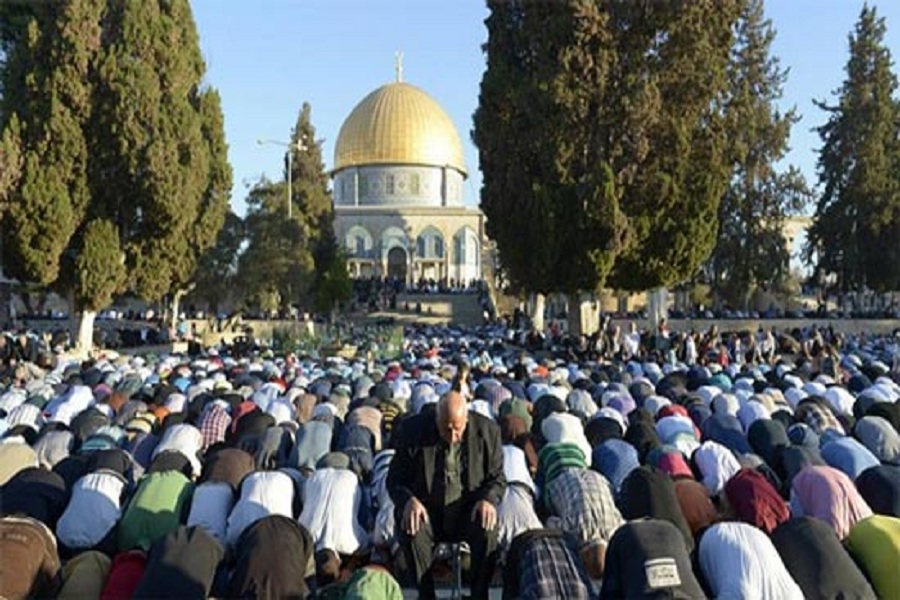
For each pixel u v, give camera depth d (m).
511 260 30.22
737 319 40.72
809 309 51.09
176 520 7.18
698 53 28.16
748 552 5.73
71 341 27.78
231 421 11.26
